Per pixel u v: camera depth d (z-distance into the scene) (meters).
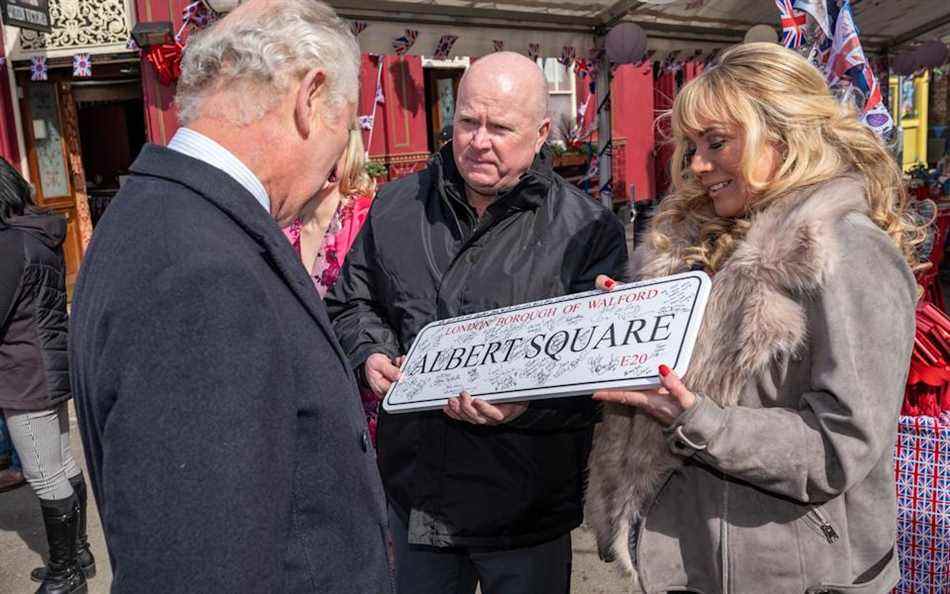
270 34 1.01
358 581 1.05
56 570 2.87
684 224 1.56
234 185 0.99
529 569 1.83
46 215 2.78
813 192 1.33
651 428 1.48
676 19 7.50
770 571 1.37
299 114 1.03
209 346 0.85
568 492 1.83
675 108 1.46
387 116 10.03
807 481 1.25
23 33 7.45
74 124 8.09
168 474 0.81
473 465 1.76
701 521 1.43
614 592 2.89
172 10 7.20
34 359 2.68
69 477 2.92
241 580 0.83
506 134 1.73
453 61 11.15
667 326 1.32
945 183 7.52
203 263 0.88
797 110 1.33
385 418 1.90
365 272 2.04
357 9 5.11
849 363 1.21
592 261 1.81
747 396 1.34
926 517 1.73
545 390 1.40
